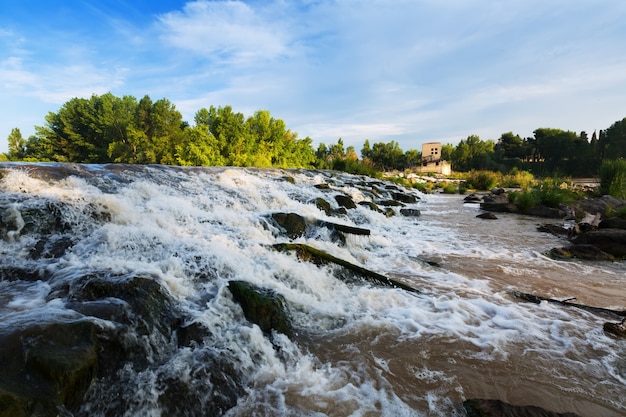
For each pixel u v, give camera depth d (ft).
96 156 182.50
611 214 42.73
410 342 14.11
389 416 10.09
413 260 26.35
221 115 101.24
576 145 229.45
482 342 14.23
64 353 9.39
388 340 14.25
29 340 9.39
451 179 166.61
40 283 14.98
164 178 36.42
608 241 29.58
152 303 13.10
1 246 17.28
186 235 22.25
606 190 61.11
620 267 25.34
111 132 176.55
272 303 15.08
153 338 12.07
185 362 11.41
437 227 42.24
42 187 23.41
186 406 10.24
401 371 12.26
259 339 13.47
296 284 18.45
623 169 61.57
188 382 10.69
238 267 18.24
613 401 10.91
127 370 10.73
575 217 46.52
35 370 8.76
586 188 81.51
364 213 43.47
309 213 35.73
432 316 16.47
